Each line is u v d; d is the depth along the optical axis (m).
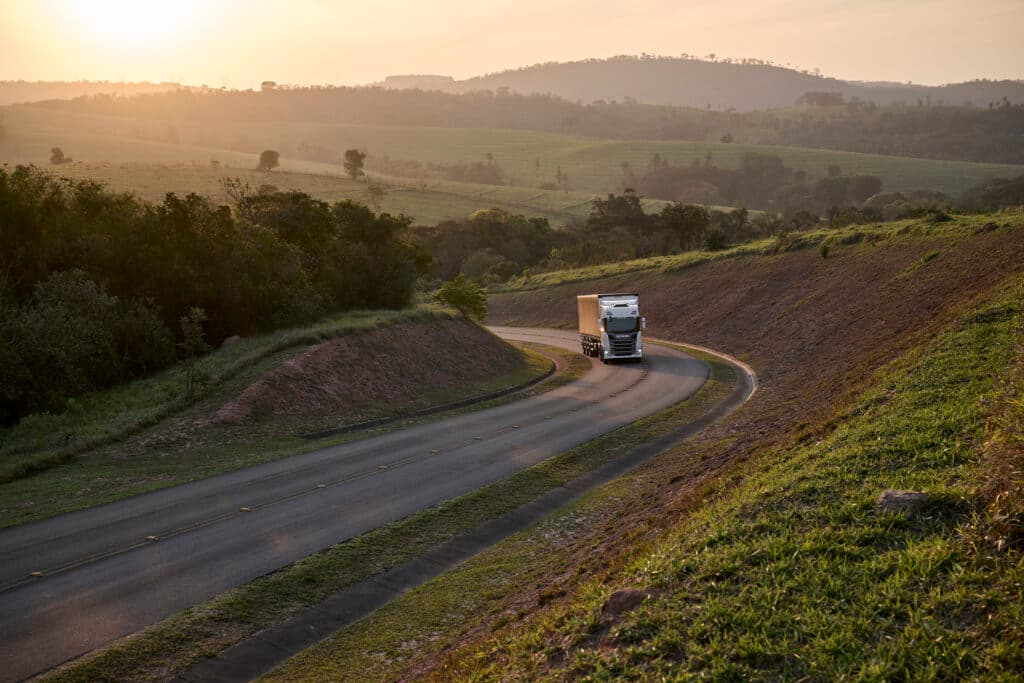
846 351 32.06
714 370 42.22
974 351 15.48
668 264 75.88
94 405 27.77
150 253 37.72
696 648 6.90
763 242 72.50
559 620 8.89
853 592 7.21
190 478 20.08
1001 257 28.92
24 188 36.25
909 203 139.88
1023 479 7.49
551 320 78.19
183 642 11.00
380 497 18.45
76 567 13.69
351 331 36.34
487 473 20.83
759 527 9.14
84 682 9.80
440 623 11.94
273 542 15.12
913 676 5.95
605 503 18.08
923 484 9.20
